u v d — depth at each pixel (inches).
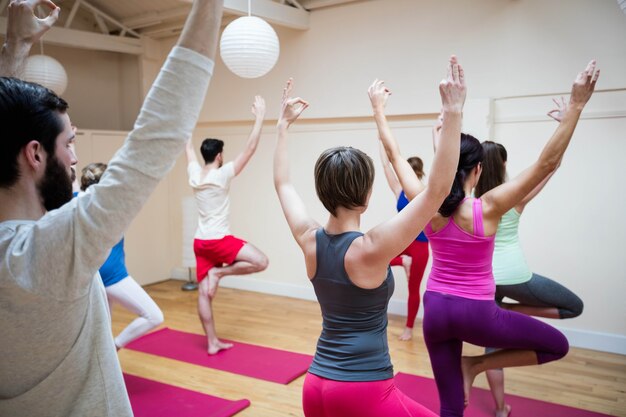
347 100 205.2
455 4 179.8
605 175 159.6
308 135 217.8
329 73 208.7
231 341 173.0
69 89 254.8
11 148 31.5
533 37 166.9
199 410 122.1
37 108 32.1
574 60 160.9
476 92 178.4
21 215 33.1
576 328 166.9
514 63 170.7
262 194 233.6
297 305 216.4
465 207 83.8
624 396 129.7
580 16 158.7
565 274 167.9
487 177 106.0
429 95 187.2
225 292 239.3
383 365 60.8
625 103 155.0
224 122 243.0
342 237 60.9
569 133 74.9
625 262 158.7
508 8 170.2
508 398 128.7
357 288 59.6
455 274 85.7
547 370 147.3
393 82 194.4
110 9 241.4
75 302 31.9
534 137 169.6
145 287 251.4
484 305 84.1
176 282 261.4
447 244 85.8
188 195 257.9
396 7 191.5
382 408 59.5
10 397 32.8
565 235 166.9
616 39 153.9
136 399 128.9
